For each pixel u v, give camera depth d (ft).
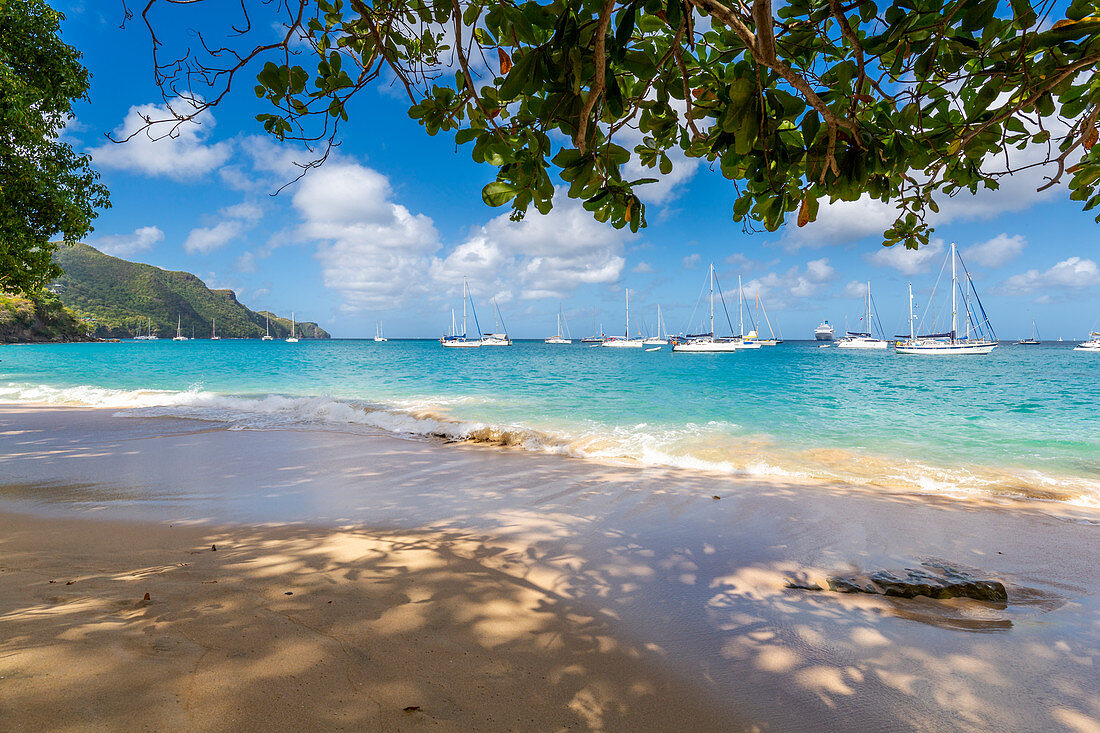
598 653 9.05
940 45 5.11
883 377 89.86
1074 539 15.85
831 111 4.95
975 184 6.79
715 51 5.80
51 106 28.94
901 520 17.60
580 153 4.69
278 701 7.03
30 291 32.68
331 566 12.59
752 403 53.57
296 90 5.51
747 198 5.74
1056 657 9.18
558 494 20.77
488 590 11.48
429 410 48.37
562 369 110.32
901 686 8.30
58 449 29.84
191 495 20.35
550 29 4.40
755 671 8.66
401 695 7.48
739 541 15.37
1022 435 36.42
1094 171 7.06
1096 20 4.49
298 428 37.99
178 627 8.92
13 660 7.39
